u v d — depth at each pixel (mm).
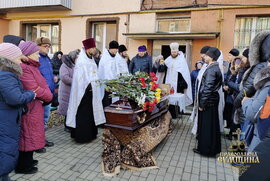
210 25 6332
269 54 1660
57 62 5449
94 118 3566
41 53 3234
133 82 2902
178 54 4844
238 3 5992
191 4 6500
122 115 2623
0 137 1884
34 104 2363
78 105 3400
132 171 2697
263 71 1524
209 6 6273
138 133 2873
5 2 7738
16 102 1913
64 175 2553
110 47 4188
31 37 8828
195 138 3990
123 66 4445
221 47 6285
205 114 3088
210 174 2680
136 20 7066
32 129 2365
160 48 6941
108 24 7754
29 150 2377
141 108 2771
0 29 8547
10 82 1893
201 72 3281
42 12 8195
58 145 3471
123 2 7148
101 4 7410
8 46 1966
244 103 1733
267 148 1104
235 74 3637
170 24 6977
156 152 3326
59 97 3854
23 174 2525
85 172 2639
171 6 6715
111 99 4453
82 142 3545
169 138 3980
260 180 1069
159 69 5000
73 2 7742
